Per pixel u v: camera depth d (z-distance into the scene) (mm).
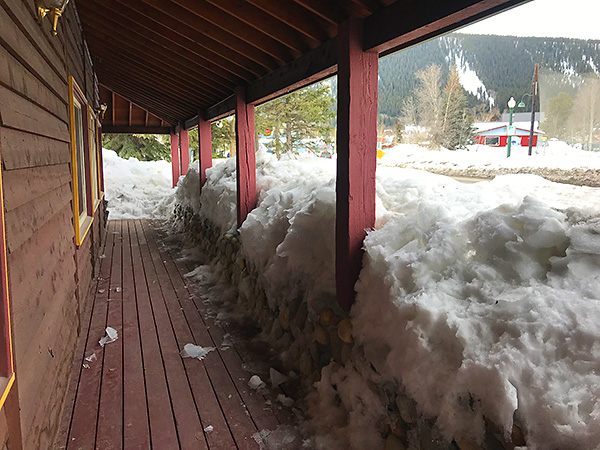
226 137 15664
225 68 4062
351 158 2270
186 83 5512
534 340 1301
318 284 2627
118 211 9930
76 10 4078
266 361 2869
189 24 3250
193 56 4273
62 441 2033
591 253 1461
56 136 2270
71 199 2877
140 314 3742
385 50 2299
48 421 1834
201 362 2855
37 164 1732
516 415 1216
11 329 1204
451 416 1400
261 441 2053
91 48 5473
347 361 2166
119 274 5039
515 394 1220
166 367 2781
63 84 2730
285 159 5508
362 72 2256
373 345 1945
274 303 3145
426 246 1925
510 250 1665
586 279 1429
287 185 4129
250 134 4441
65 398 2381
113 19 4102
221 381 2609
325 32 2625
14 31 1438
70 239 2746
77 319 3041
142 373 2701
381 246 2129
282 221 3258
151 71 5652
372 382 1933
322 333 2441
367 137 2295
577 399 1130
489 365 1304
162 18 3521
